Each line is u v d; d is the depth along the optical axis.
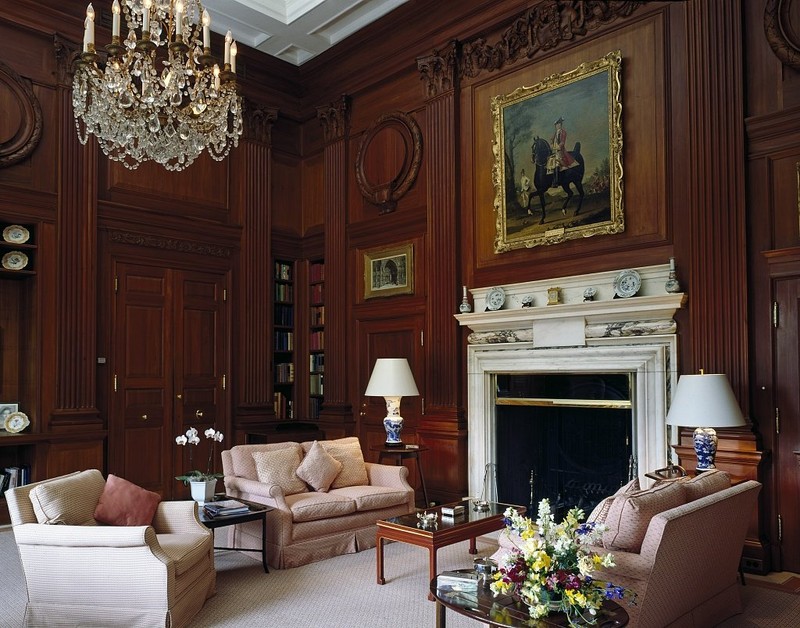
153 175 7.25
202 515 4.37
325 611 3.84
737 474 4.66
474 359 6.43
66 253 6.40
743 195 4.78
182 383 7.30
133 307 6.99
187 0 4.56
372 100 7.69
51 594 3.53
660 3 5.38
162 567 3.45
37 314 6.23
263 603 3.98
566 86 5.88
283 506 4.73
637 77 5.49
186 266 7.44
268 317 8.05
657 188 5.34
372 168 7.61
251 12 7.01
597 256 5.66
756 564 4.55
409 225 7.20
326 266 8.02
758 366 4.74
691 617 3.39
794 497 4.57
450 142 6.70
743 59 4.88
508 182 6.28
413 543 4.11
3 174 6.11
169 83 4.50
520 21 6.24
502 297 6.18
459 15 6.60
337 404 7.72
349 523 5.09
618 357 5.38
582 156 5.75
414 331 7.07
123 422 6.81
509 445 6.26
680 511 3.02
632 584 2.98
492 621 2.55
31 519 3.65
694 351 4.98
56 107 6.45
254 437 7.57
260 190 8.08
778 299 4.67
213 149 7.74
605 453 5.60
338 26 7.40
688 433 4.94
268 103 8.16
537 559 2.54
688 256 5.13
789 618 3.73
